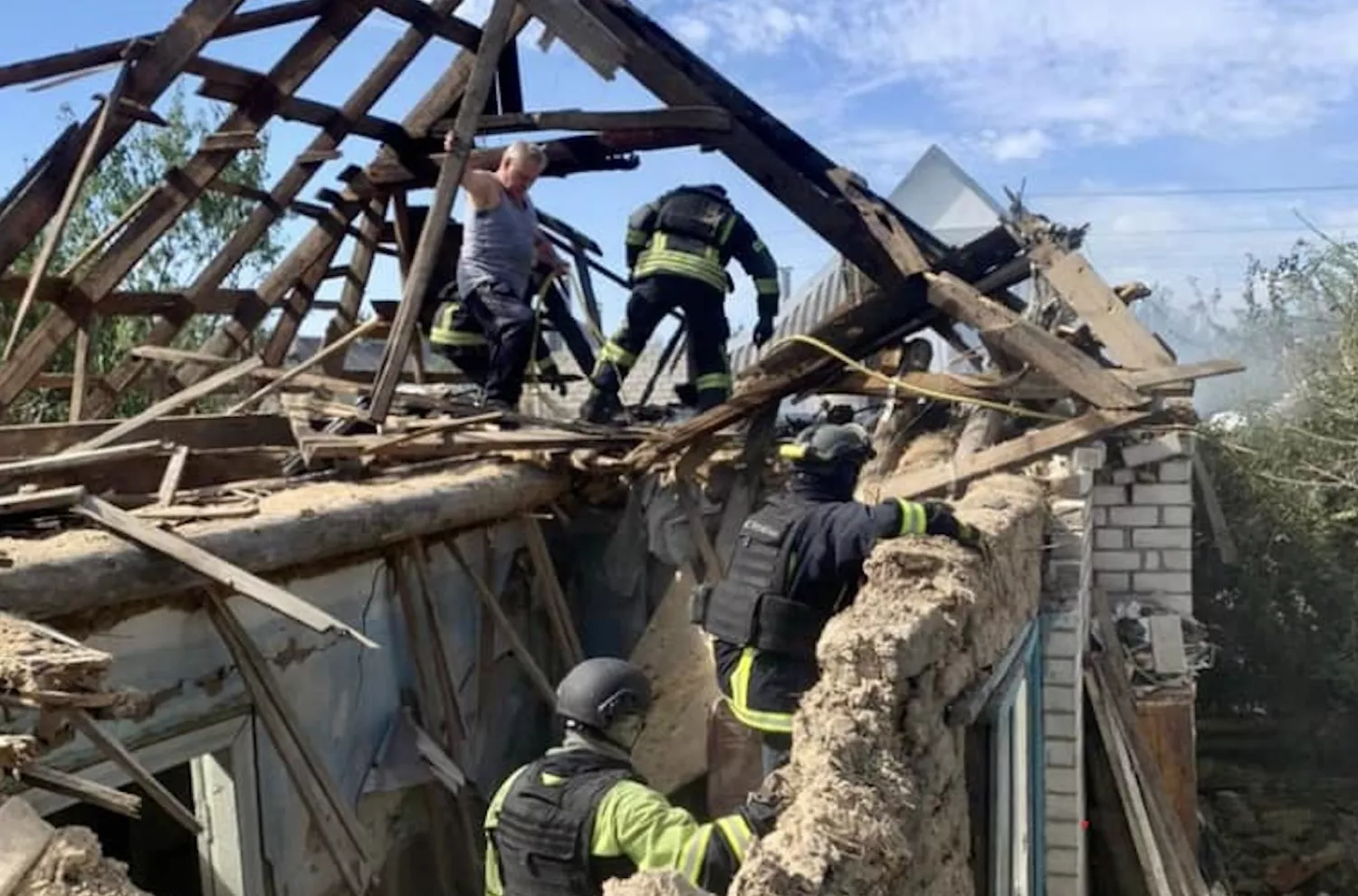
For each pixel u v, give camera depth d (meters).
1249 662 10.21
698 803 6.20
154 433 5.42
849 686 3.17
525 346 7.21
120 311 7.47
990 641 4.33
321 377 7.88
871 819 2.81
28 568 3.41
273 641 4.41
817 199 6.91
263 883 4.32
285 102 7.14
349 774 4.83
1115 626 7.25
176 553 3.74
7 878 2.05
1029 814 5.84
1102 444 6.68
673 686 6.47
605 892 2.33
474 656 5.86
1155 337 6.38
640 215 7.57
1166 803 6.78
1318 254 10.97
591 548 6.90
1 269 6.19
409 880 5.20
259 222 7.99
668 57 7.13
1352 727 9.99
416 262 6.38
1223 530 9.62
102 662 2.86
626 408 8.17
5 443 5.13
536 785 3.07
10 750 2.41
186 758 4.05
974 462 6.35
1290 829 9.22
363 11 7.11
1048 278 6.57
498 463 6.17
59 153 6.34
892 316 6.70
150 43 6.32
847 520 3.94
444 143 8.26
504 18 6.64
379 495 5.02
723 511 6.86
